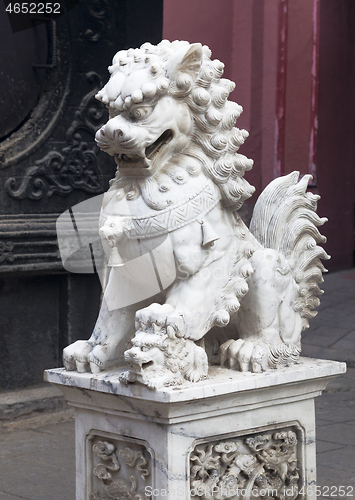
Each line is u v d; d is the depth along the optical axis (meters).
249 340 2.06
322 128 7.75
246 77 7.11
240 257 1.97
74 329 3.78
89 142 3.81
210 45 7.29
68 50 3.70
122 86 1.79
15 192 3.49
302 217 2.25
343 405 4.12
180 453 1.79
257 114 7.09
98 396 1.89
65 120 3.71
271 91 7.01
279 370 2.00
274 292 2.06
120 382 1.78
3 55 3.47
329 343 5.30
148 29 4.02
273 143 7.05
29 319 3.66
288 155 7.16
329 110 7.83
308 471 2.14
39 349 3.71
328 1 7.74
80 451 2.02
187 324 1.81
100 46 3.84
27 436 3.42
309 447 2.14
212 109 1.86
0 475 2.88
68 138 3.72
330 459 3.09
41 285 3.70
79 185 3.77
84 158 3.79
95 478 2.00
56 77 3.66
